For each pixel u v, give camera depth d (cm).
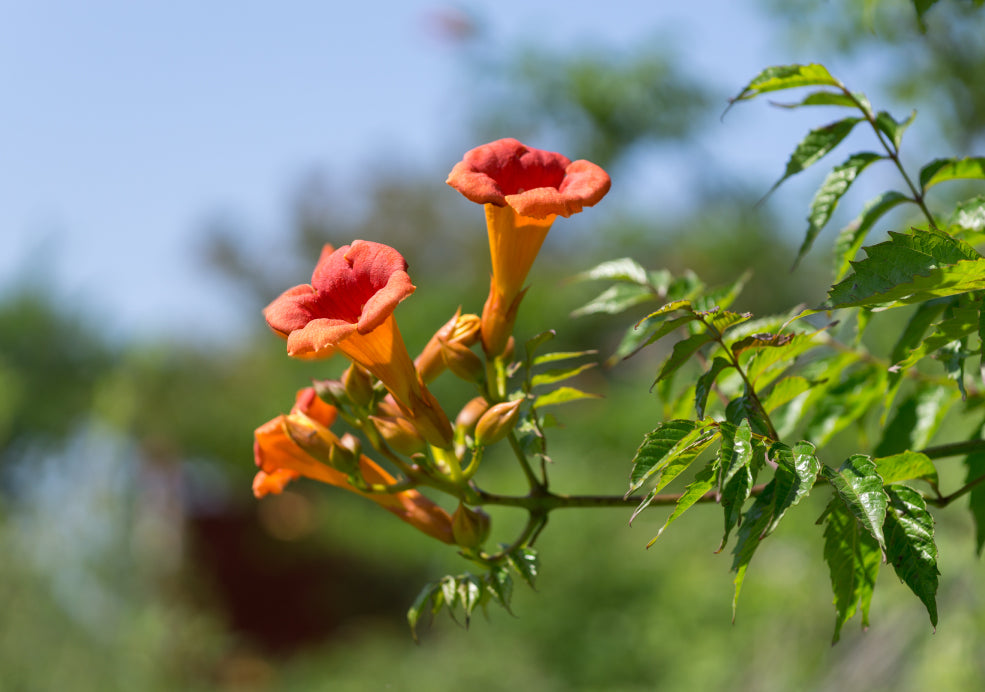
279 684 1346
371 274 164
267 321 162
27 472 1507
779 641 660
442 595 178
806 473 127
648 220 1252
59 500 954
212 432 1753
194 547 1791
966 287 128
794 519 599
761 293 1131
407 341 1374
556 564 878
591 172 168
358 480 187
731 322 151
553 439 992
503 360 191
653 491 133
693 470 729
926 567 124
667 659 800
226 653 1345
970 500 188
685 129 939
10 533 893
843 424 218
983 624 450
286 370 1700
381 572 1841
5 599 862
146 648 948
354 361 181
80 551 938
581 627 865
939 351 167
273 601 1844
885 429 215
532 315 1346
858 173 180
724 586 795
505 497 185
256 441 199
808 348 176
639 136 950
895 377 184
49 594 893
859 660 578
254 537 1845
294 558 1845
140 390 1597
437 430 182
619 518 898
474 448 182
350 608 1866
